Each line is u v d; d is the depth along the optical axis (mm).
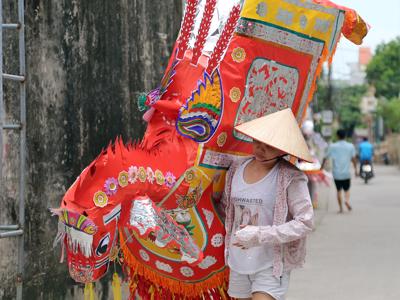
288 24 4352
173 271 4215
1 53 4250
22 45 4520
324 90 28203
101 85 5730
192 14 4410
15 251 4844
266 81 4348
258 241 3834
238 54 4219
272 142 3926
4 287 4746
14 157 4828
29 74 4980
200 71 4238
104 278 5836
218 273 4297
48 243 5203
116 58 5910
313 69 4523
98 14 5676
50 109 5191
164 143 4109
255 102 4324
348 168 15266
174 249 4098
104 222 3686
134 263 4188
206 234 4203
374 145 62094
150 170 3895
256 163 4098
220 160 4207
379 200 18547
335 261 8992
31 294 5031
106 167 3701
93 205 3648
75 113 5449
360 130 66750
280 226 3879
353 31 4617
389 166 45969
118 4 5914
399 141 41906
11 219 4828
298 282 7719
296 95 4500
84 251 3652
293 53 4414
